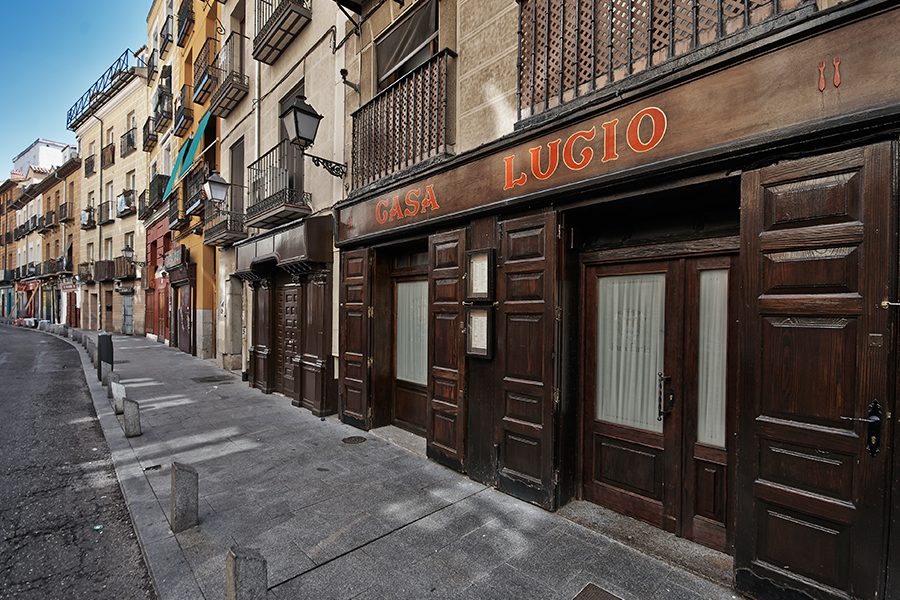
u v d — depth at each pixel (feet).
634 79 9.95
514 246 12.28
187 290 47.65
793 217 7.51
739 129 8.00
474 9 14.11
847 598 6.95
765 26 8.00
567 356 11.66
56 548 10.13
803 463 7.41
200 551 9.52
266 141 28.89
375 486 12.96
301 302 23.04
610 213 11.30
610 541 9.96
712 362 9.78
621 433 11.24
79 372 35.27
